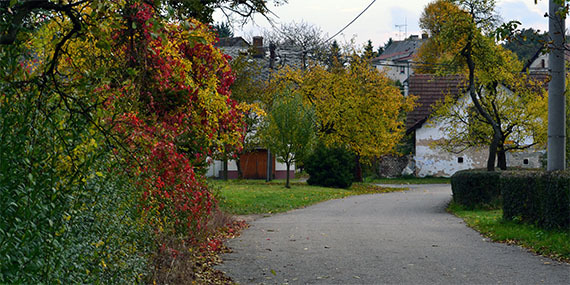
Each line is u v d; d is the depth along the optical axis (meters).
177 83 9.45
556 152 13.33
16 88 4.16
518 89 30.48
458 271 9.20
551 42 9.69
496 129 23.11
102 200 5.71
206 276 8.73
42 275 4.43
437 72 26.97
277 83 42.28
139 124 7.14
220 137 10.88
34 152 4.21
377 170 51.62
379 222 17.38
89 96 4.68
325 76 42.44
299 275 8.98
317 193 31.78
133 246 6.86
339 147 39.72
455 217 19.16
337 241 12.88
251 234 14.24
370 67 42.75
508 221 15.30
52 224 4.31
